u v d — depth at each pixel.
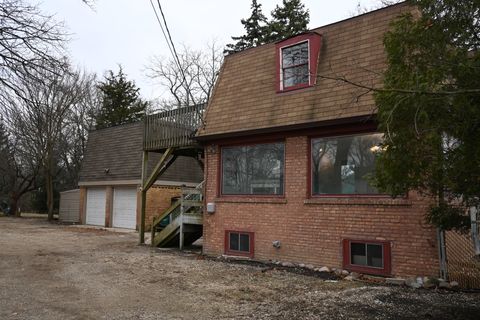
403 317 5.58
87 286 7.69
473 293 7.01
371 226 8.69
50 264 10.18
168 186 23.62
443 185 4.77
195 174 25.31
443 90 3.99
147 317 5.70
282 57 10.91
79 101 33.78
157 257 11.48
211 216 11.92
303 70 10.45
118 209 24.39
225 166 11.86
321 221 9.51
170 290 7.36
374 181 5.37
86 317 5.69
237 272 9.10
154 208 22.83
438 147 4.35
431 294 6.92
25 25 9.63
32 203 40.06
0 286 7.64
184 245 14.67
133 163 23.59
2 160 34.31
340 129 9.35
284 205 10.23
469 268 7.33
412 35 4.71
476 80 3.96
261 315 5.75
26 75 10.02
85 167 27.42
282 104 10.48
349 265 8.92
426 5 4.62
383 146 4.85
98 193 26.12
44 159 28.33
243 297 6.82
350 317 5.61
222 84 12.41
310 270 9.31
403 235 8.21
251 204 10.96
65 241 15.89
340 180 9.38
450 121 4.07
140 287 7.61
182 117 13.56
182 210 13.43
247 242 10.98
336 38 10.26
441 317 5.55
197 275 8.75
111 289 7.44
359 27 9.95
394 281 7.91
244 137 11.25
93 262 10.52
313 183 9.84
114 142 25.86
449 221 5.52
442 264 7.59
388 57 5.12
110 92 40.28
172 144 13.84
